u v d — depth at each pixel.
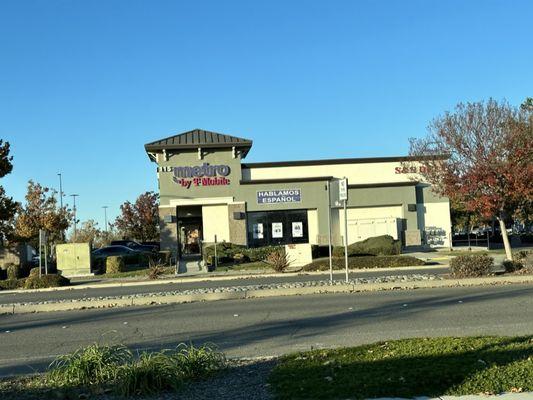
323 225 35.59
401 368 6.77
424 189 36.81
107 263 31.64
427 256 30.48
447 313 11.98
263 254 32.00
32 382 7.27
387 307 13.23
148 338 10.79
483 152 19.03
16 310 15.69
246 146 35.34
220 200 35.25
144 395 6.30
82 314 14.74
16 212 39.88
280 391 6.16
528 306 12.45
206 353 7.41
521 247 39.03
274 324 11.70
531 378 6.20
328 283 17.50
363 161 36.69
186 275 26.47
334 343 9.42
